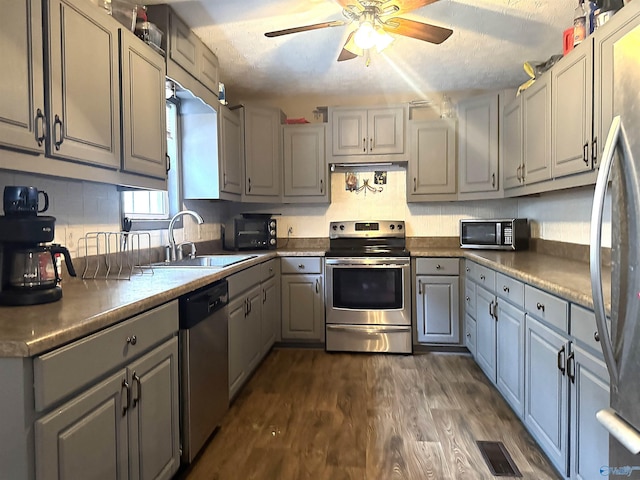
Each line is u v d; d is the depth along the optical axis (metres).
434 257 3.35
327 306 3.45
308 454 1.93
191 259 2.83
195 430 1.79
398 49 2.80
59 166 1.42
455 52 2.86
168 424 1.58
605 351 1.15
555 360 1.71
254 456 1.92
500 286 2.41
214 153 3.00
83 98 1.51
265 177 3.66
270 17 2.35
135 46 1.85
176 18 2.30
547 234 3.13
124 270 2.19
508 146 3.11
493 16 2.36
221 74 3.26
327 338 3.46
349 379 2.85
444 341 3.37
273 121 3.70
